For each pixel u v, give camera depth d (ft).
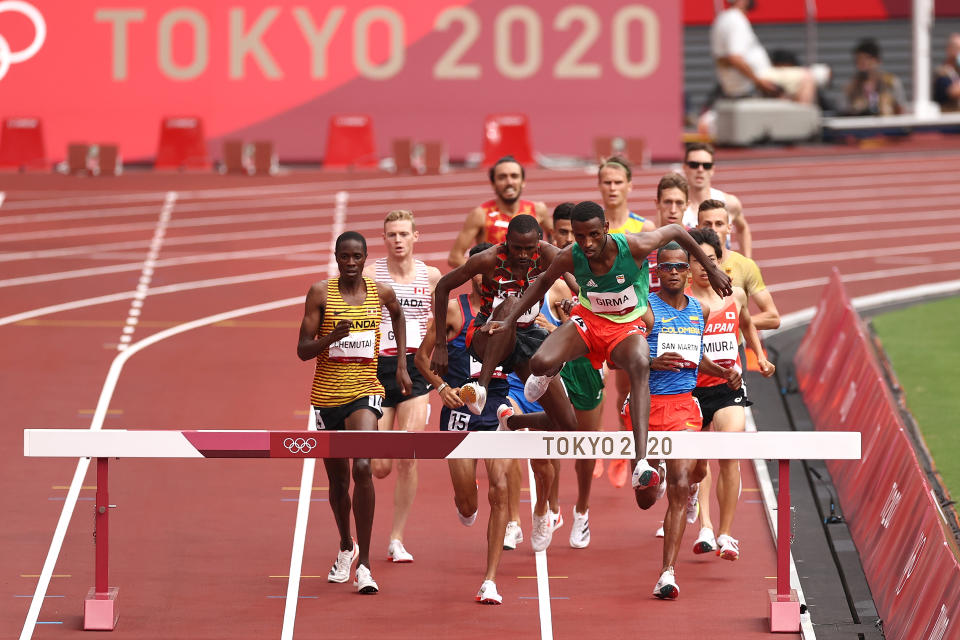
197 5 321.32
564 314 109.81
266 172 312.29
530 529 123.24
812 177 314.55
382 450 98.37
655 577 111.45
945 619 87.35
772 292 216.95
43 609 103.91
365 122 320.50
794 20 414.00
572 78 326.03
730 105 353.51
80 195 286.05
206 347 180.86
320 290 105.40
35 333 186.70
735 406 114.32
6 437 143.43
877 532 113.50
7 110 318.86
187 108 322.34
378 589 108.37
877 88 372.99
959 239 260.01
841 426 139.95
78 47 319.47
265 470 136.87
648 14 324.60
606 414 154.30
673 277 107.96
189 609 104.22
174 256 236.02
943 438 143.95
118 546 116.57
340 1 323.57
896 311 206.69
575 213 93.30
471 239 133.80
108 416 150.71
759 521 124.88
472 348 107.14
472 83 326.03
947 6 417.49
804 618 102.89
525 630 100.78
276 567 112.88
